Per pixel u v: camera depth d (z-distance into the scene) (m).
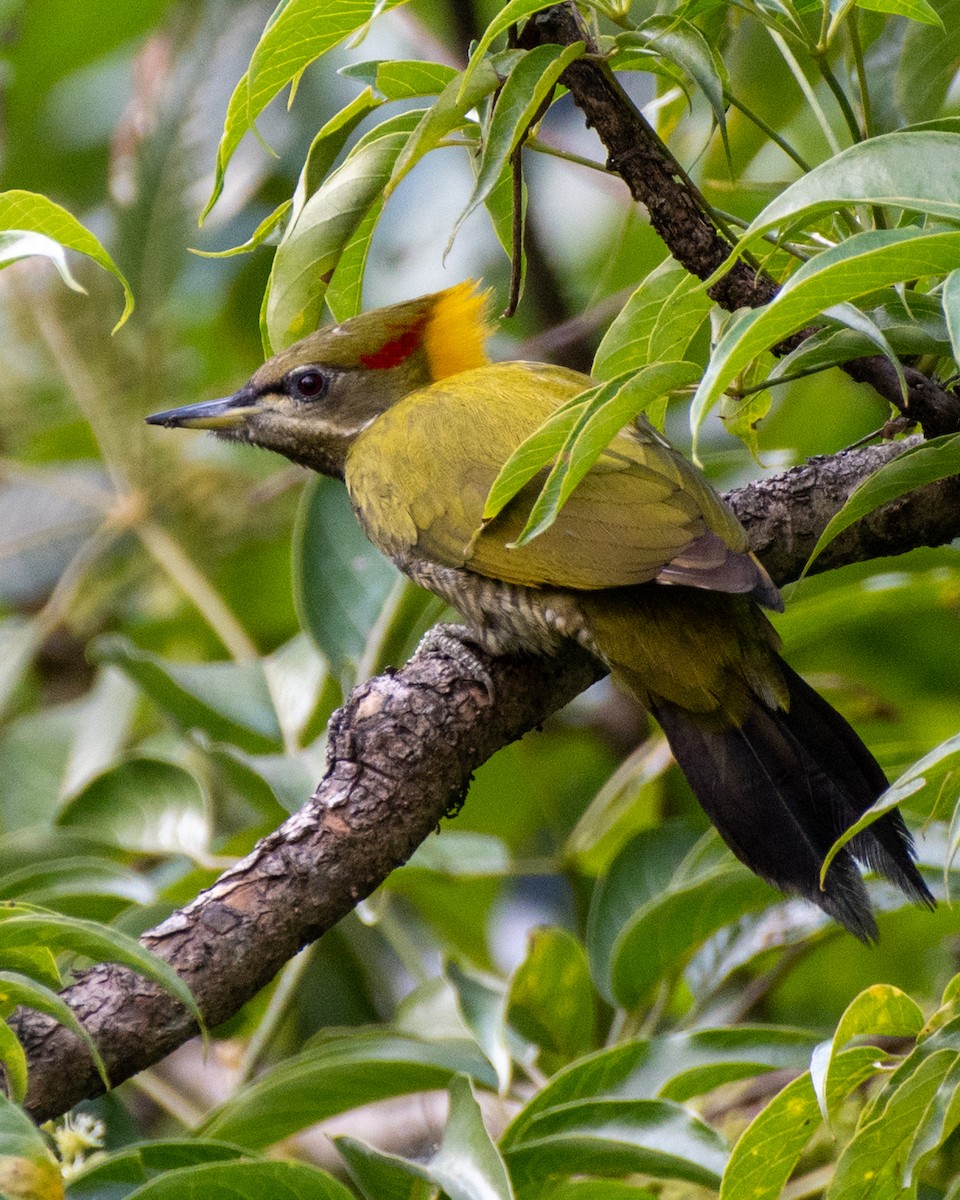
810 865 7.71
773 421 12.56
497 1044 8.55
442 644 8.41
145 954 5.23
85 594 13.55
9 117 14.34
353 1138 6.67
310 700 10.48
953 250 4.83
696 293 7.02
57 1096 6.45
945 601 10.38
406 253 14.04
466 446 8.99
